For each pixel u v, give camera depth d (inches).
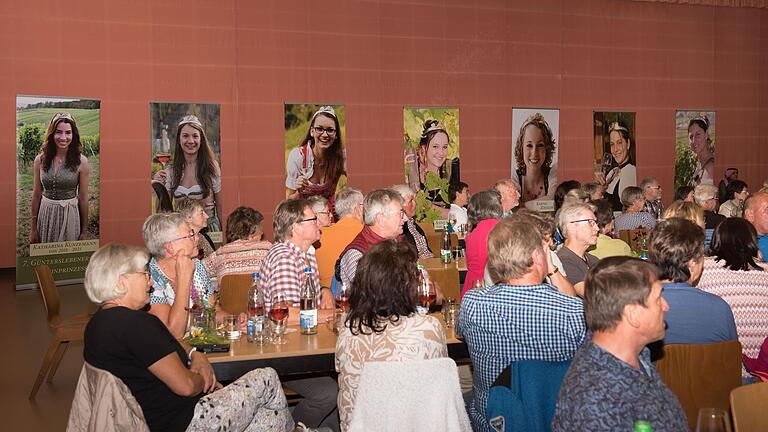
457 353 141.9
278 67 460.1
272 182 461.4
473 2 510.3
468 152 512.7
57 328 209.0
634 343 81.4
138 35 424.2
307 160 465.7
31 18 398.6
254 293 146.7
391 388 100.4
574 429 77.9
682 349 109.0
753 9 598.9
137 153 425.4
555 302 108.2
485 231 185.6
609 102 554.6
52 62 403.9
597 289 82.0
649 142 569.3
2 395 209.3
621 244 201.0
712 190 269.1
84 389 109.1
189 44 437.4
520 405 100.5
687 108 581.0
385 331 107.7
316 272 169.8
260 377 125.0
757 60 601.6
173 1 432.1
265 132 458.0
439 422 100.9
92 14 412.5
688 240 117.9
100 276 112.4
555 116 533.6
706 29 584.4
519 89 526.0
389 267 108.4
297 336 144.0
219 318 159.8
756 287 133.0
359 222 212.2
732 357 111.4
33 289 375.2
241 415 120.1
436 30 501.0
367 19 482.3
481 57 514.0
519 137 524.1
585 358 81.0
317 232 162.9
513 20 522.6
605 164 552.4
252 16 452.4
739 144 600.1
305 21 466.3
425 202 498.0
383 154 488.4
